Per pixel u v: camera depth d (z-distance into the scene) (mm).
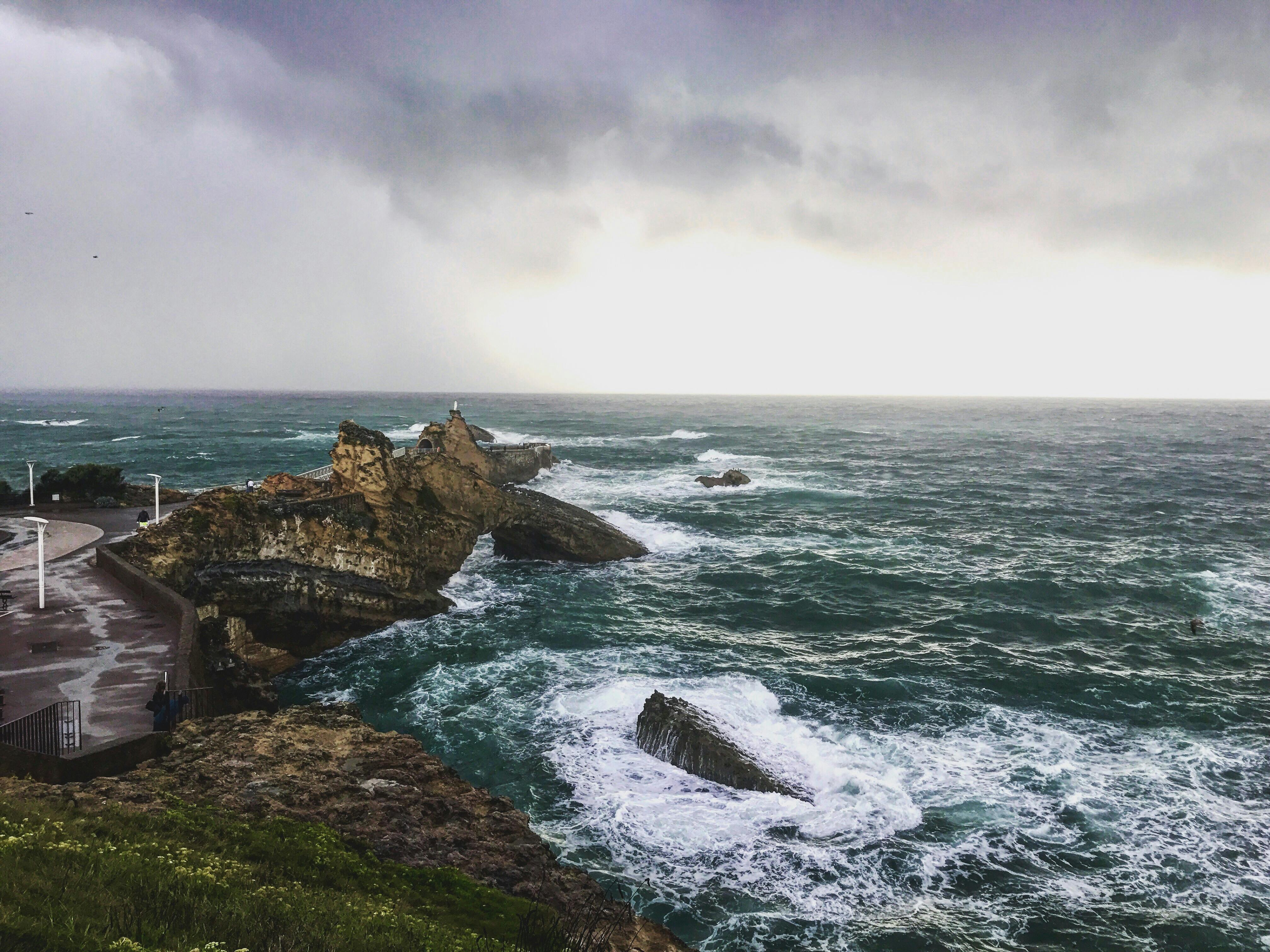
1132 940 14922
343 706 19203
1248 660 29516
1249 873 16891
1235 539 51406
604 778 20375
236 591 29062
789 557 45562
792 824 18344
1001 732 23406
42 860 8844
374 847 12953
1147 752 22188
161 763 15148
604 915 12461
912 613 35312
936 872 16781
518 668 28141
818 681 27203
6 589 26891
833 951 14469
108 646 21828
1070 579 40625
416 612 33844
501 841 14297
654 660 29094
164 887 8719
